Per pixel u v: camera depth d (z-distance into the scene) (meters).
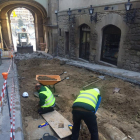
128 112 4.14
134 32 6.58
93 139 2.75
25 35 24.45
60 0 12.27
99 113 4.22
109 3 7.42
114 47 8.10
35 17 19.80
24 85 6.16
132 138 3.19
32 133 3.24
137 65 6.85
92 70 7.92
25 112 4.00
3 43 18.80
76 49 10.86
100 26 8.31
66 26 11.53
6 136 2.74
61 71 8.42
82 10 9.41
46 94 3.81
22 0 13.22
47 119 3.67
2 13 17.56
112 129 3.42
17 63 10.60
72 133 2.97
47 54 14.91
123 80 6.17
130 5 6.32
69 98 5.12
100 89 5.68
